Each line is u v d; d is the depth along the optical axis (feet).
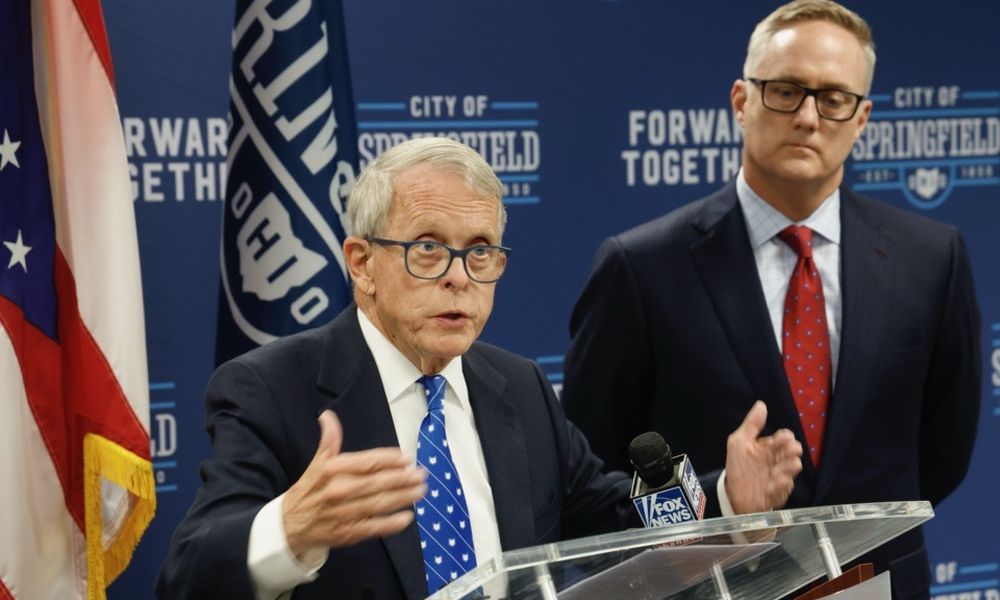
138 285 17.87
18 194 17.53
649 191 24.76
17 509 16.98
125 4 21.38
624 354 18.44
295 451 12.00
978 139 26.50
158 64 21.62
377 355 12.55
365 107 22.86
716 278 18.16
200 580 10.30
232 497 11.23
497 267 11.91
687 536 8.62
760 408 12.56
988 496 26.86
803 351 17.93
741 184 18.57
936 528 26.78
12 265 17.34
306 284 18.89
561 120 24.11
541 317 24.23
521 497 12.53
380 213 11.82
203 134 21.94
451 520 11.94
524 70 23.81
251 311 18.99
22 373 17.28
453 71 23.36
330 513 9.62
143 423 17.62
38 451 17.43
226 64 22.02
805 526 9.21
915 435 18.33
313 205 18.97
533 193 24.02
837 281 18.22
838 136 17.40
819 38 17.19
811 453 17.67
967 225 26.55
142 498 17.83
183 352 22.04
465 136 23.53
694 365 17.99
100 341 17.54
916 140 26.11
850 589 9.38
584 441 14.15
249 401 11.98
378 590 11.57
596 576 8.84
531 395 13.48
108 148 17.78
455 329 11.64
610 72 24.36
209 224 22.06
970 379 18.94
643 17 24.49
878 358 17.79
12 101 17.54
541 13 23.85
